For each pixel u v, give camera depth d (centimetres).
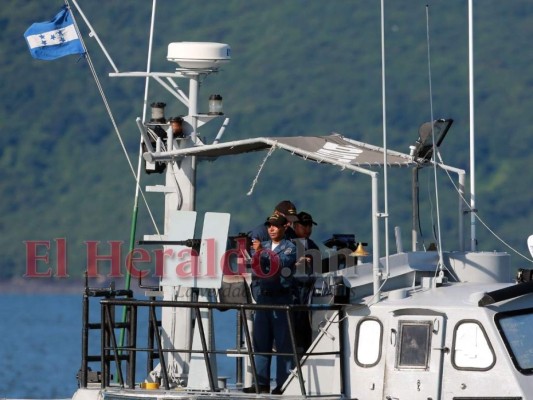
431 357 5525
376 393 5600
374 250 5769
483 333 5472
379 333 5650
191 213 6191
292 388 5878
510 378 5403
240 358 6731
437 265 6072
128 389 5909
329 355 5791
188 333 6431
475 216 6569
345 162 5953
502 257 6184
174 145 6694
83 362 6119
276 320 5947
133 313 6038
